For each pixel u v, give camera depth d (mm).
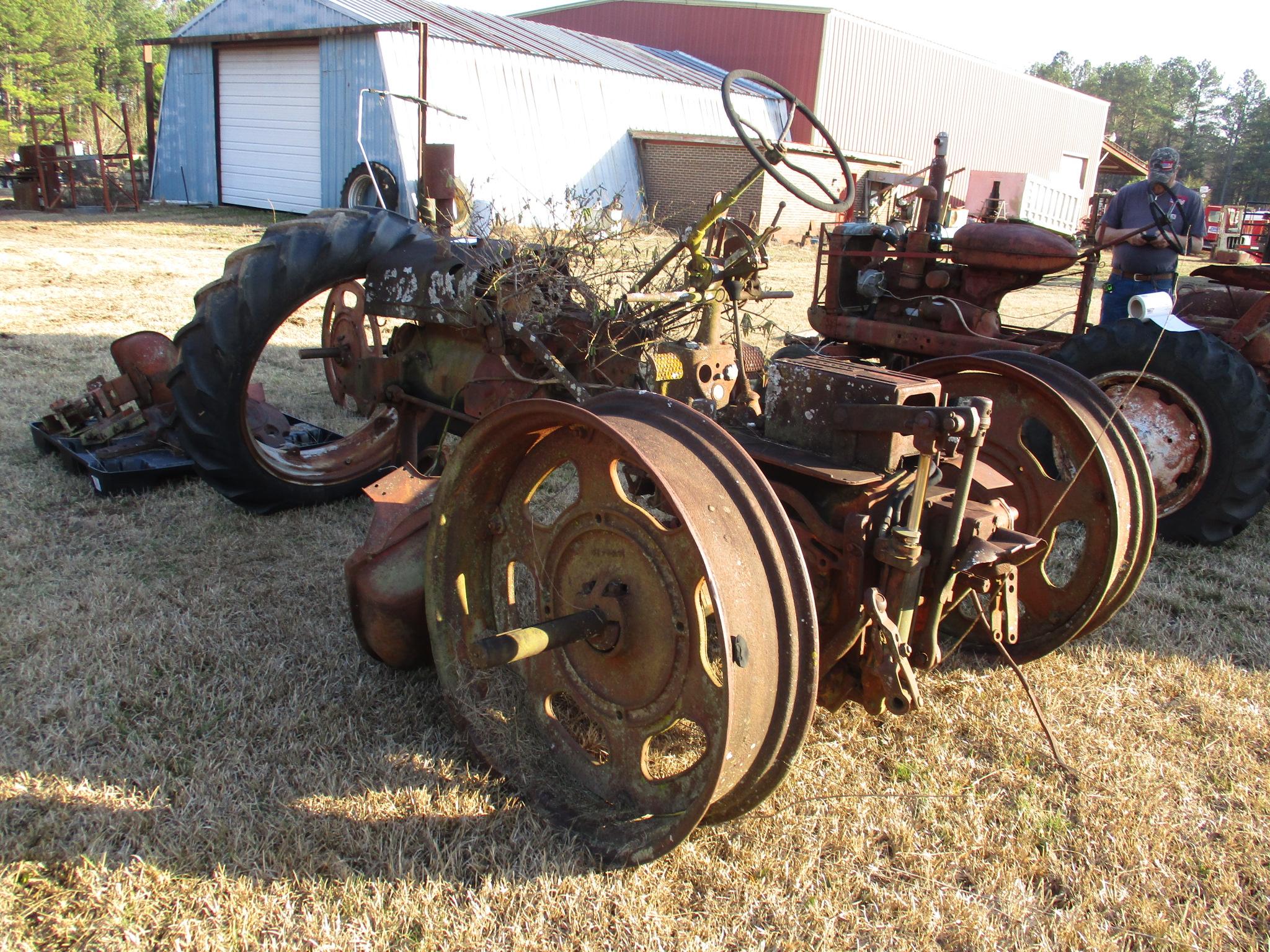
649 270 3289
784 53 26422
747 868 2346
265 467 4281
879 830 2514
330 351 5367
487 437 2549
